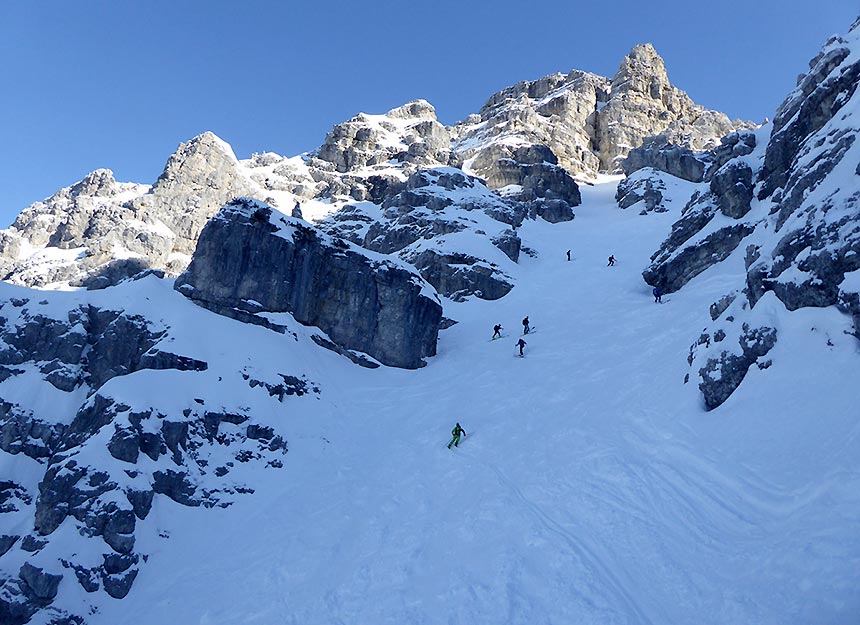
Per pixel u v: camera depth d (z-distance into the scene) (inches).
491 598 581.9
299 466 953.5
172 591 710.5
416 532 737.6
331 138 3846.0
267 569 724.7
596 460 788.0
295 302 1304.1
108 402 897.5
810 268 758.5
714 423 744.3
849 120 927.7
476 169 3575.3
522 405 1081.4
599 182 3750.0
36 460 927.7
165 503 824.3
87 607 687.7
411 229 2454.5
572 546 627.5
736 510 594.2
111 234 2437.3
